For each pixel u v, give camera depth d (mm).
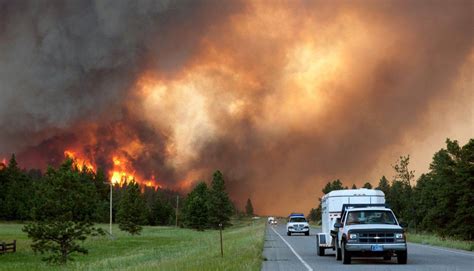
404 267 19688
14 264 41219
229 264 19891
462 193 60156
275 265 21375
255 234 53062
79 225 39500
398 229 21359
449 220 61750
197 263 20750
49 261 39281
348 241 21328
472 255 26141
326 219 27203
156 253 41375
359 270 18672
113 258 42250
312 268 19812
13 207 152625
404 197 87312
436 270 18328
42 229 38375
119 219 91500
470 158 60906
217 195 128375
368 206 24672
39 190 39406
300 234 62344
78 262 40812
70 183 39531
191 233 103438
